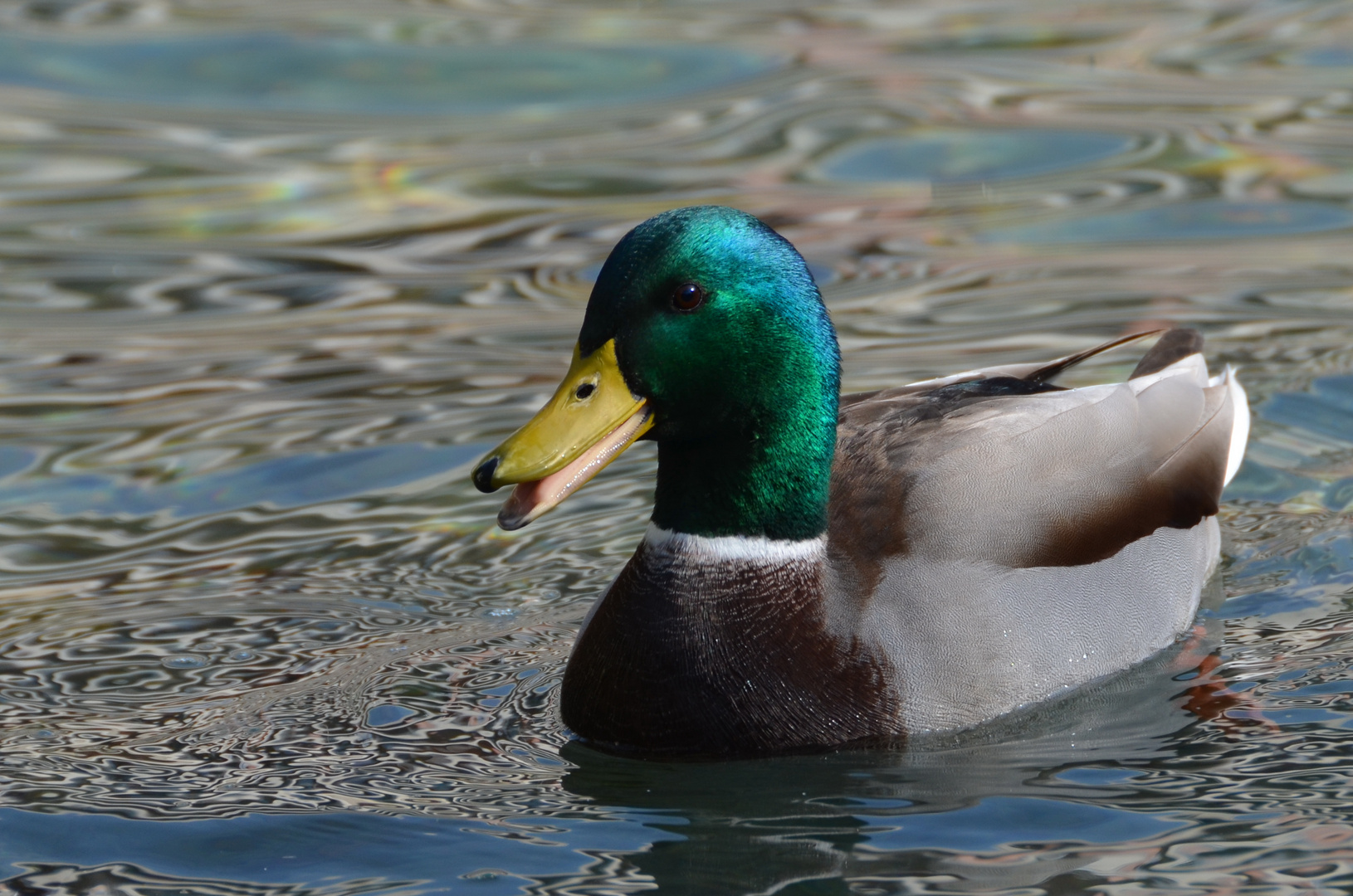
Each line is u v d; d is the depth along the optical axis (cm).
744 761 830
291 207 1739
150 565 1061
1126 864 709
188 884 714
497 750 843
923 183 1741
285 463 1196
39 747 845
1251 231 1588
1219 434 1052
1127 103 1920
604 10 2292
